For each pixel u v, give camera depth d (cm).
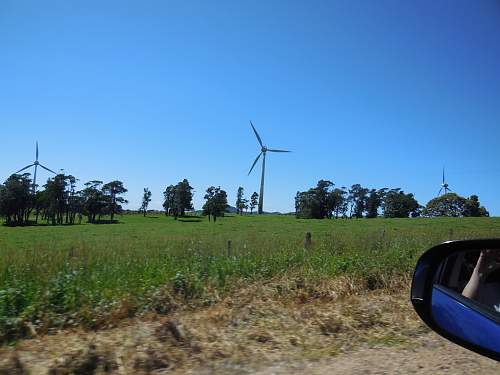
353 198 12962
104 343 555
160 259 1179
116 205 12581
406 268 1110
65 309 729
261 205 11375
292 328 666
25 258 1121
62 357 512
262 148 8006
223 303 826
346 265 1102
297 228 6125
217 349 568
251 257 1195
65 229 7375
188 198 13700
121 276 925
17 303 715
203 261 1127
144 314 762
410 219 8062
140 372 504
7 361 502
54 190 11469
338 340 624
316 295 907
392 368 525
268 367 527
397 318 724
